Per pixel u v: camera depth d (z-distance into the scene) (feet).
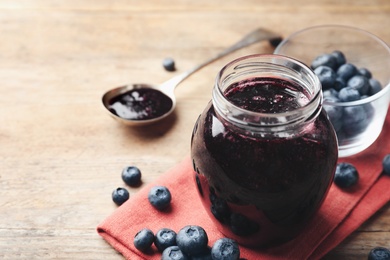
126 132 1.76
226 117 1.24
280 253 1.42
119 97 1.83
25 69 1.97
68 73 1.95
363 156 1.65
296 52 1.82
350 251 1.45
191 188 1.56
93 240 1.48
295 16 2.18
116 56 2.02
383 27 2.12
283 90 1.32
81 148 1.71
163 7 2.23
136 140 1.73
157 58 2.01
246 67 1.32
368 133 1.61
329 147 1.30
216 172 1.28
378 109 1.57
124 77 1.94
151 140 1.74
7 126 1.77
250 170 1.25
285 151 1.25
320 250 1.43
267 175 1.25
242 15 2.19
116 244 1.45
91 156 1.69
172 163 1.67
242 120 1.22
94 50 2.04
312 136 1.28
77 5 2.24
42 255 1.44
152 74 1.95
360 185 1.56
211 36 2.10
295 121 1.21
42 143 1.72
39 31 2.12
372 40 1.77
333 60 1.75
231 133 1.27
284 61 1.31
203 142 1.30
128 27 2.14
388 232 1.49
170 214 1.50
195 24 2.15
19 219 1.52
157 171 1.65
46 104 1.85
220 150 1.27
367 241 1.47
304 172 1.26
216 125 1.29
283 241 1.41
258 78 1.34
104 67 1.97
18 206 1.55
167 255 1.37
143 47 2.05
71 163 1.67
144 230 1.42
